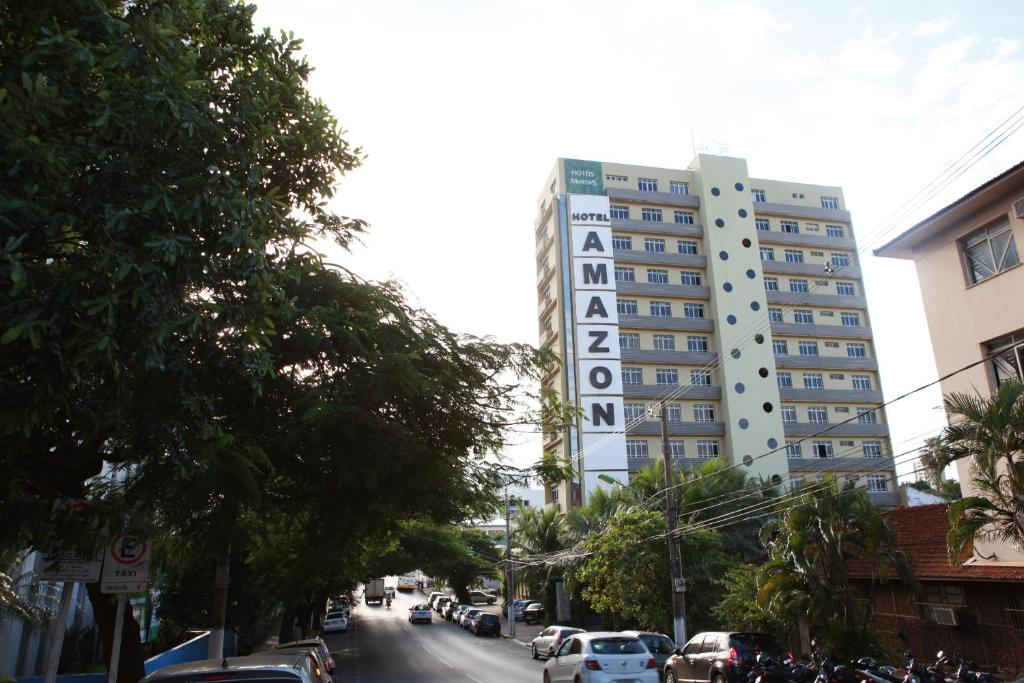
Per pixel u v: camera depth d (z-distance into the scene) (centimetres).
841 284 5794
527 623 5038
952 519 1277
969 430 1276
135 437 723
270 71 833
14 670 1783
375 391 920
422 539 4634
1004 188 1672
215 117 688
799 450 5219
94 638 2241
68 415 628
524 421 1298
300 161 909
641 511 2719
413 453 1019
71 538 739
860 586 1961
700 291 5381
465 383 1182
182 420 715
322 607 5031
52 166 529
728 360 5222
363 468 947
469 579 6519
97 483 1002
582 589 3644
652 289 5300
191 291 655
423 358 1117
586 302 5106
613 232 5466
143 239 577
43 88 521
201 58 756
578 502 4797
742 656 1477
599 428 4869
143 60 601
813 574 1617
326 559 1261
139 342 573
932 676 1216
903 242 1931
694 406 5191
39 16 573
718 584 2458
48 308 522
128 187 590
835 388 5472
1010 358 1680
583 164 5584
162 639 2425
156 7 659
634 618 2983
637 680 1375
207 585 2366
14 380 556
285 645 1282
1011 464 1236
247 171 701
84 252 574
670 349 5297
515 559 4328
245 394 909
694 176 5772
